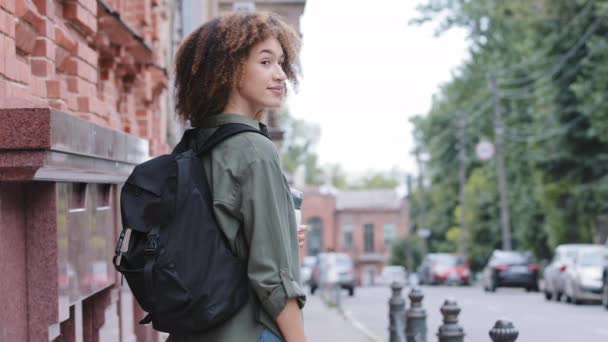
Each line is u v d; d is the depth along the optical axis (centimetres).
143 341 789
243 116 346
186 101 355
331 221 11131
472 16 5616
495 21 5506
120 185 638
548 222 4522
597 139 4019
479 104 6022
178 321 313
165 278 310
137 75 1204
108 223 572
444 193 7831
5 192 369
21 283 390
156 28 1375
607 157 3994
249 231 321
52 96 626
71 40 698
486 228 6562
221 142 331
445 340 833
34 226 400
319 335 1872
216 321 314
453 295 3594
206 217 320
